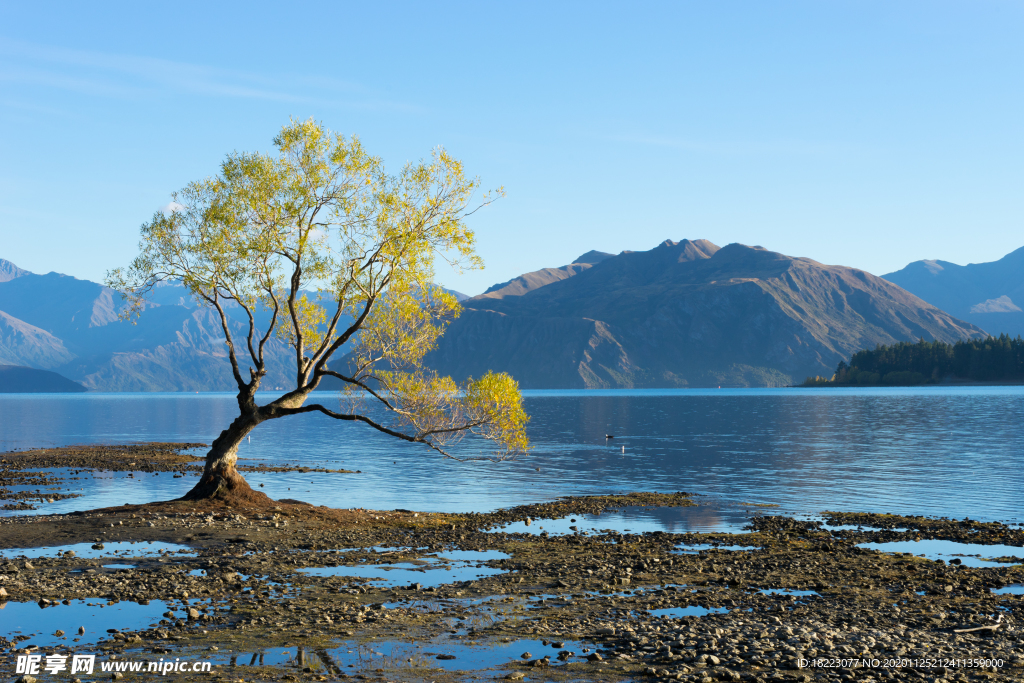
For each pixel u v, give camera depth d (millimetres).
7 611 18266
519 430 33750
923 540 31359
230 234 34094
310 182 33781
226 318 36375
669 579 23156
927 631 17203
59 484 51812
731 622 17859
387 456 77250
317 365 36562
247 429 36312
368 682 13375
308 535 30047
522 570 24328
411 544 29109
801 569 24859
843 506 42062
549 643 16094
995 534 32656
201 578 22062
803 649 15406
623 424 130000
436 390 34312
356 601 19703
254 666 14195
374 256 34875
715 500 44438
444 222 34406
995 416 137875
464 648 15617
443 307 35719
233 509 34438
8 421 164125
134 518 32094
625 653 15297
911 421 125875
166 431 125750
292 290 35219
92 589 20500
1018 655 15180
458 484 53219
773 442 88688
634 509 40875
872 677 13820
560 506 41562
